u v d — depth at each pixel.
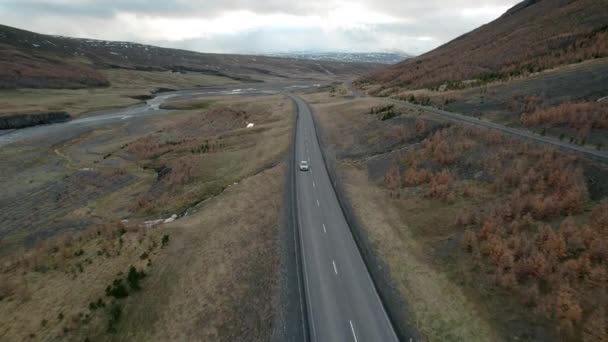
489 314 18.59
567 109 37.81
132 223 34.28
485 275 20.95
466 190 30.20
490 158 33.03
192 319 20.19
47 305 21.44
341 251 26.41
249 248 26.78
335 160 47.12
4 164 55.69
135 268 23.91
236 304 21.20
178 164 50.50
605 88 40.91
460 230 25.94
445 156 36.28
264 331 19.22
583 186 24.52
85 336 19.03
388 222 29.58
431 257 24.11
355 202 33.84
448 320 18.88
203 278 23.38
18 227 37.75
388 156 42.81
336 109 75.25
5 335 19.19
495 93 53.12
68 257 27.17
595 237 19.83
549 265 19.25
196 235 28.55
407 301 20.66
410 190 34.12
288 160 46.91
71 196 44.84
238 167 48.28
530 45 75.31
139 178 49.94
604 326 15.38
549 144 32.41
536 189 26.52
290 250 26.61
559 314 16.83
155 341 18.86
